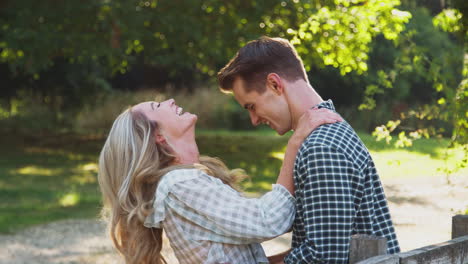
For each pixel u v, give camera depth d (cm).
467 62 420
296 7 1077
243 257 201
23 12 1264
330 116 191
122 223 219
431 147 480
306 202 181
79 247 582
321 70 1543
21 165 1225
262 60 201
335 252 177
